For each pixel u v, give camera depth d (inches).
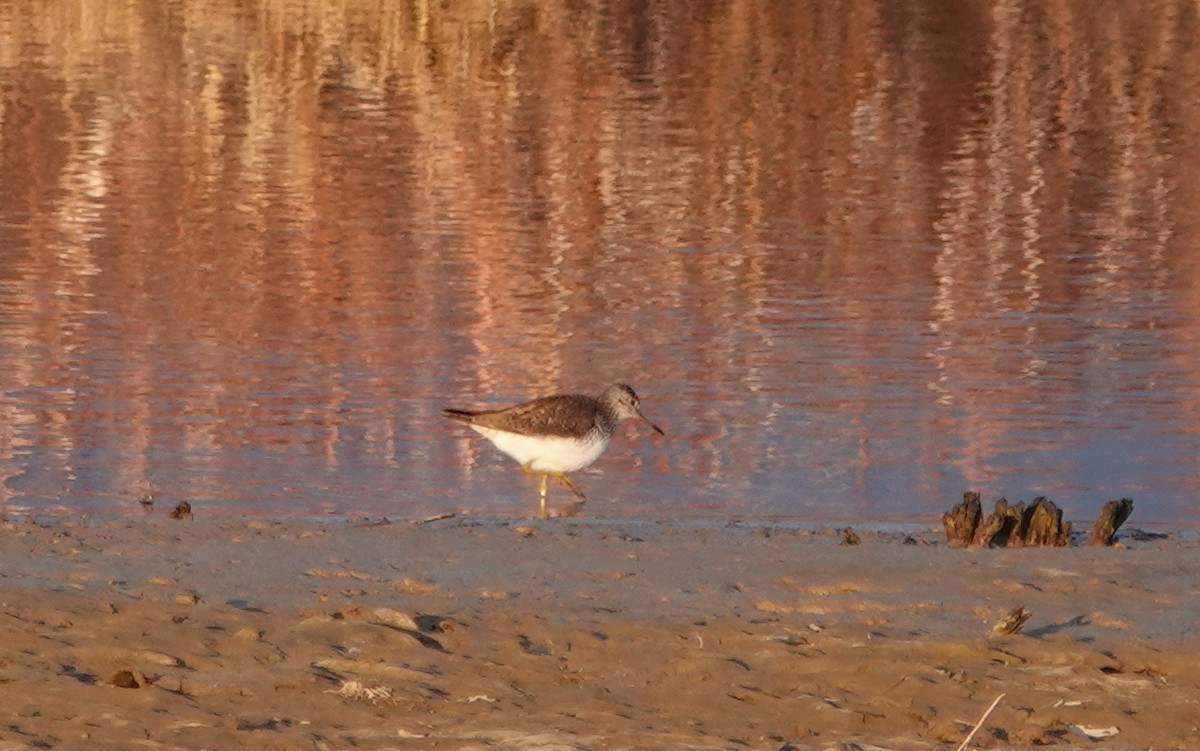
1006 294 853.8
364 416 652.7
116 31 1604.3
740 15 1749.5
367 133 1252.5
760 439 624.7
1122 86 1486.2
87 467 583.8
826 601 387.9
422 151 1198.3
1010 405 668.1
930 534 486.3
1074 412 659.4
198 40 1567.4
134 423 638.5
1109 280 884.6
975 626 368.8
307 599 384.2
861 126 1314.0
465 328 784.3
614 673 335.0
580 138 1246.9
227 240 957.8
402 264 907.4
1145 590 398.9
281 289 854.5
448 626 362.0
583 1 1765.5
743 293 853.8
